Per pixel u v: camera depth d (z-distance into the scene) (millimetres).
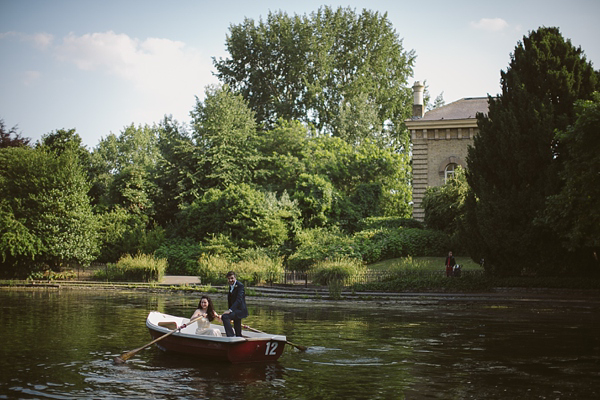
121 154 77062
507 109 29297
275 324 19000
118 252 45812
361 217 47125
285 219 43656
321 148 54750
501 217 27750
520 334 16812
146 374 11750
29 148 43656
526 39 30047
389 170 51906
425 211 41062
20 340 15430
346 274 29594
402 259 34562
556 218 24953
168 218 53531
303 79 62969
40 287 35750
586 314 21688
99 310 22891
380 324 19047
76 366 12367
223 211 45094
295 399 9938
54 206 39750
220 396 10109
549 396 9992
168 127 64312
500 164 28938
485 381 11078
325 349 14500
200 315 14211
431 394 10180
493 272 28906
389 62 66625
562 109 28078
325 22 65500
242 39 65500
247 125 55219
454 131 44656
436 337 16281
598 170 23469
